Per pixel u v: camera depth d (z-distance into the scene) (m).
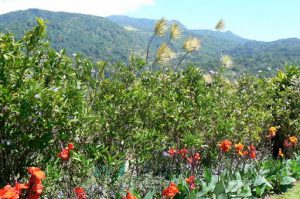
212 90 9.27
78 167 5.14
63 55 4.97
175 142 7.77
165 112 7.38
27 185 3.24
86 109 5.30
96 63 6.57
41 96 4.45
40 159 5.13
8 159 4.75
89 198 5.62
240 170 7.87
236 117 9.56
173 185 4.51
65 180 5.03
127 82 7.12
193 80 8.69
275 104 11.59
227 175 6.75
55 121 4.76
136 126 6.91
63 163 4.89
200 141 7.40
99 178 5.86
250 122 9.96
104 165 5.98
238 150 7.29
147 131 6.54
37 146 4.70
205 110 8.04
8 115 4.52
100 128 6.14
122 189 5.99
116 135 6.34
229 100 9.78
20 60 4.62
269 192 8.00
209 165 8.37
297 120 11.38
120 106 6.59
